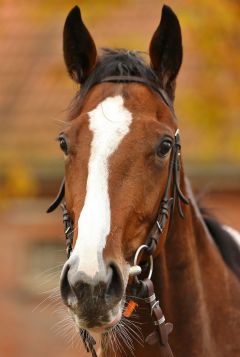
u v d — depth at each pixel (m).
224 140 13.23
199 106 12.91
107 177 6.38
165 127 6.66
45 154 18.12
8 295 18.73
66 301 6.12
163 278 7.09
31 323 18.56
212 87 12.83
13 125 18.70
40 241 18.77
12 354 18.56
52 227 18.72
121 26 16.73
